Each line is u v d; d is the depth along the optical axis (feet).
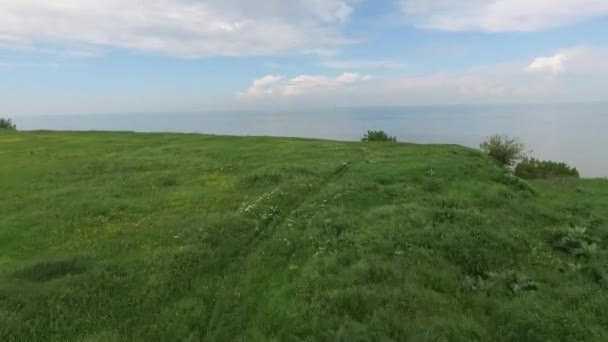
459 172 73.36
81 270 35.27
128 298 30.81
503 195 62.90
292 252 39.65
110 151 98.84
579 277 37.83
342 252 38.50
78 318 27.86
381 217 48.57
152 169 77.87
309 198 57.52
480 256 39.88
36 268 34.86
